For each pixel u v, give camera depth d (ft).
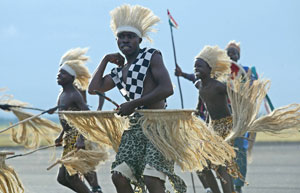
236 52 87.56
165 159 48.34
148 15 50.47
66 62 66.08
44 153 159.02
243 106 65.57
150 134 48.16
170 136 48.62
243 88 65.77
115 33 50.67
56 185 88.12
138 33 50.03
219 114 66.85
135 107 48.52
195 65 67.41
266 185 87.51
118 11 50.47
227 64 67.77
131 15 50.19
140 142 48.93
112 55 52.39
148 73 49.47
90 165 58.44
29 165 125.08
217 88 66.23
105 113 51.11
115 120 51.26
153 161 47.67
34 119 69.21
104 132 52.85
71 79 65.82
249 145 75.87
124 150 48.83
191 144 50.52
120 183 48.14
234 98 65.62
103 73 52.44
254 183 90.07
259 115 66.74
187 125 50.21
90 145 63.72
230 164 62.90
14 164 127.85
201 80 67.92
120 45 50.11
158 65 49.19
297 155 152.46
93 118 52.29
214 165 63.21
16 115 69.31
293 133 66.03
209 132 52.39
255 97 65.72
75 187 63.77
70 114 52.70
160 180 47.85
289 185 87.40
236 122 65.57
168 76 49.06
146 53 49.57
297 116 65.72
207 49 67.62
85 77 67.05
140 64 49.39
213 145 53.31
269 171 109.50
